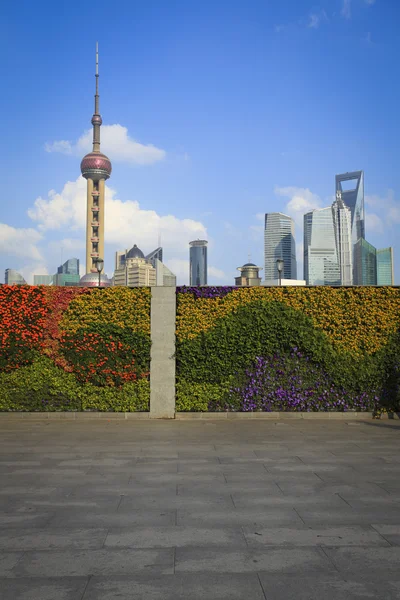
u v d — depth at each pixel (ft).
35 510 25.27
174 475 32.22
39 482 30.55
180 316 61.21
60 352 61.41
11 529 22.58
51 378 61.05
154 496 27.63
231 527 22.81
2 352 61.00
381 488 29.14
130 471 33.35
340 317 61.16
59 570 18.43
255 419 60.03
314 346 60.13
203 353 60.54
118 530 22.44
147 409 60.85
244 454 39.04
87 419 60.29
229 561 19.16
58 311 61.57
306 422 57.62
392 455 38.55
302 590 16.90
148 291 61.52
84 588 17.04
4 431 51.37
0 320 61.36
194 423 57.11
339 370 60.18
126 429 52.65
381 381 60.49
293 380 60.49
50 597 16.43
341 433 49.62
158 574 18.08
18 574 18.11
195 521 23.62
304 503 26.35
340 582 17.47
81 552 20.04
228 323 60.64
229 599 16.33
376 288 61.36
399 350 60.59
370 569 18.47
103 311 61.36
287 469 33.88
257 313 60.70
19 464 35.55
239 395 60.54
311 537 21.58
